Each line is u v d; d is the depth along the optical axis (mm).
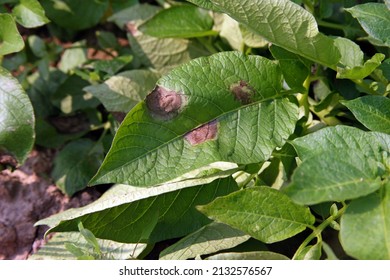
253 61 295
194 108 284
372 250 233
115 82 362
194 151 281
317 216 320
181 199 302
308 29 280
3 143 322
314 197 234
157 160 277
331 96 321
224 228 303
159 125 280
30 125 321
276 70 297
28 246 342
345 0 340
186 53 389
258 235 269
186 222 306
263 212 270
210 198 305
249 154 283
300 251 277
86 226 297
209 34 374
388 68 302
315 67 338
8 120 321
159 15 365
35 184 360
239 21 290
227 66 292
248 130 287
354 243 234
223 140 284
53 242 320
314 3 349
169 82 285
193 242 301
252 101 292
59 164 365
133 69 393
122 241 302
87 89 361
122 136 275
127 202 296
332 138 260
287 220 273
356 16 287
